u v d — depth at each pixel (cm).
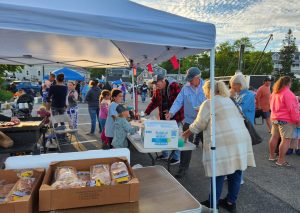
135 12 203
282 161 472
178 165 455
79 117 1108
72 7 184
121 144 350
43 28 170
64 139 623
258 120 1019
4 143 339
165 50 411
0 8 160
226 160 261
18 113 668
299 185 389
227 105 268
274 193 360
